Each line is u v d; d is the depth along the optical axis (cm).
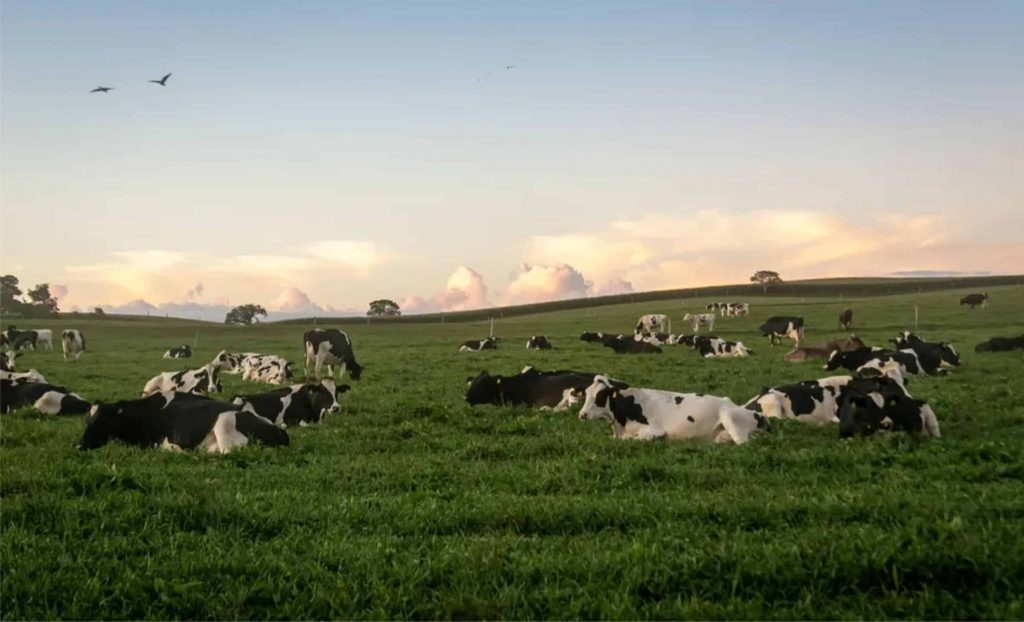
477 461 1351
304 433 1680
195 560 782
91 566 775
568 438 1548
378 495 1066
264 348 6188
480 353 4700
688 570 724
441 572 754
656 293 13475
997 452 1218
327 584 738
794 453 1302
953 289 11544
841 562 719
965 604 669
